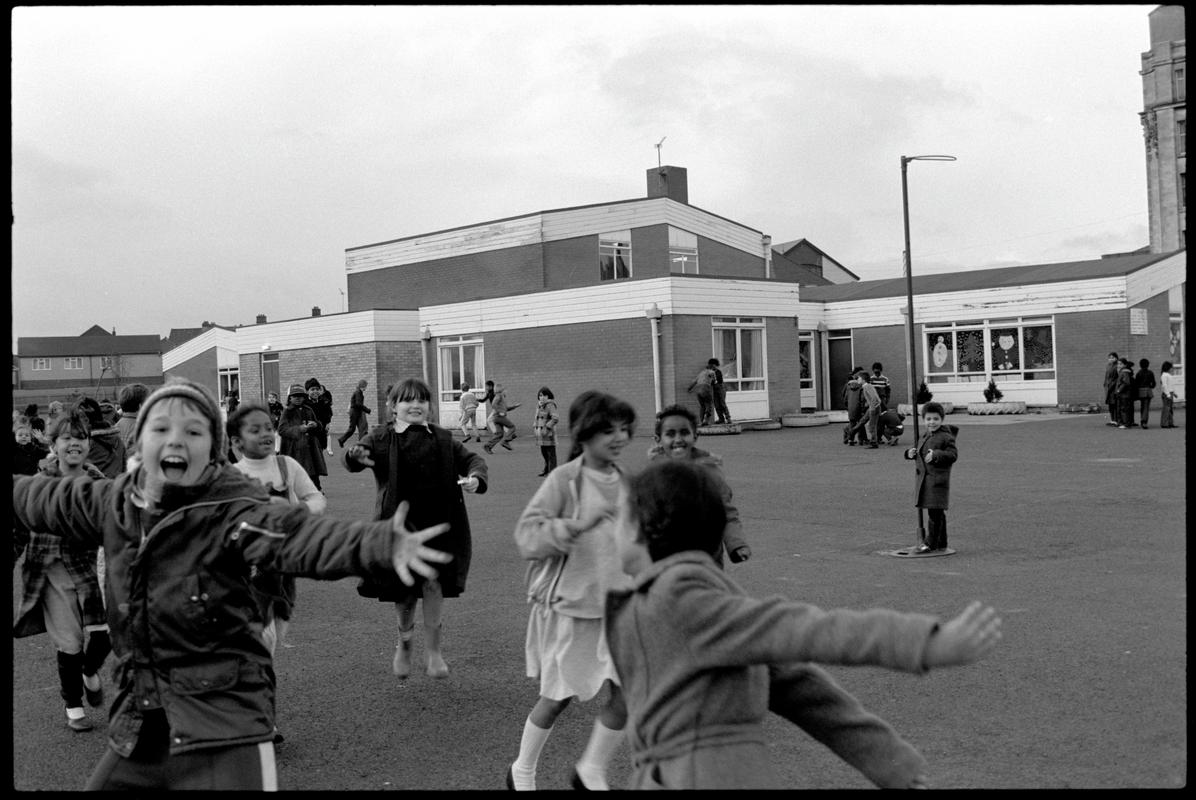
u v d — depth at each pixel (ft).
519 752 16.97
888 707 18.33
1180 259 107.65
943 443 32.89
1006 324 108.88
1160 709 17.57
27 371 362.94
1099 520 38.73
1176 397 102.42
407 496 20.01
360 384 84.02
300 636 25.14
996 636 8.00
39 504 11.72
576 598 14.96
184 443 10.69
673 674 9.08
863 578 29.68
